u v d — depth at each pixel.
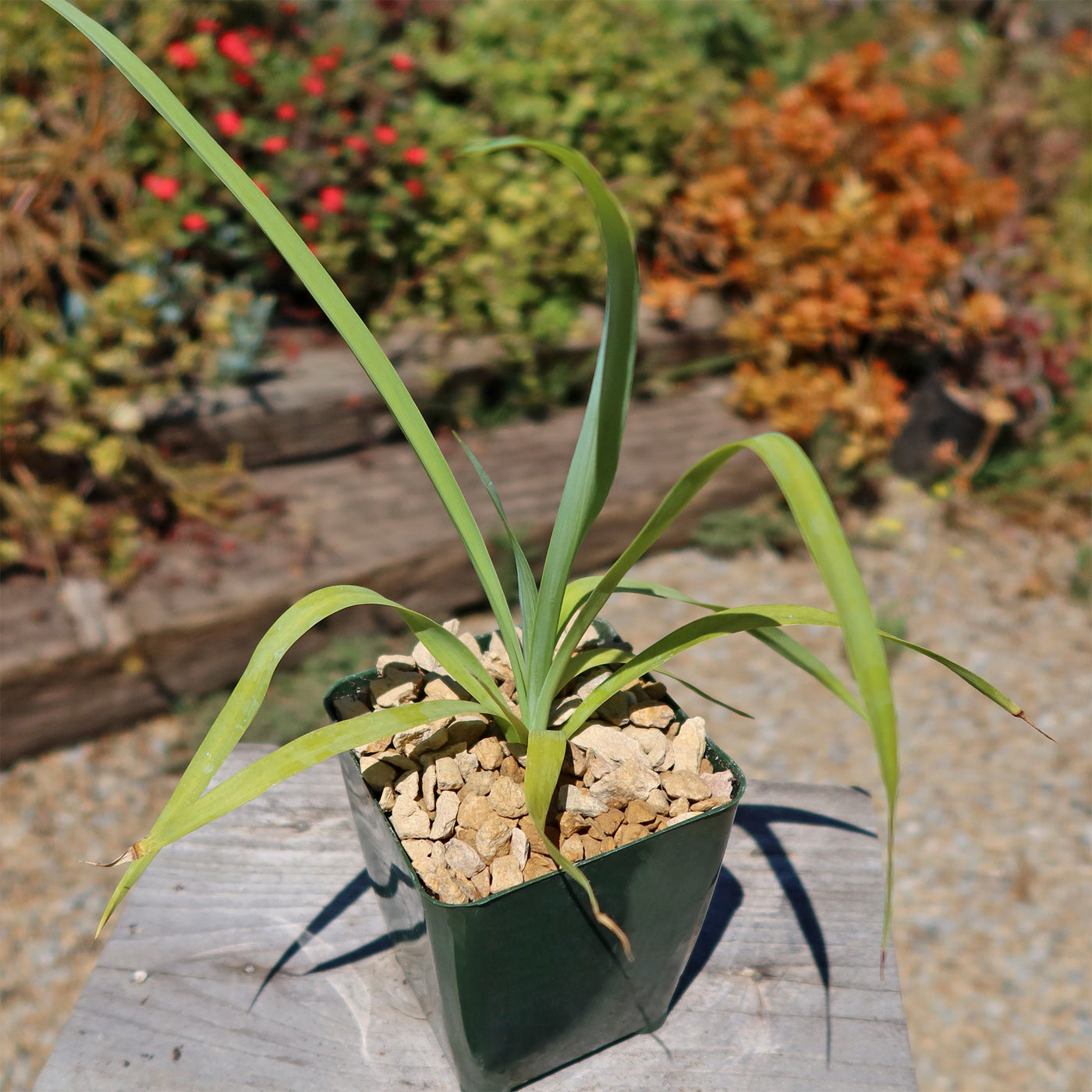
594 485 0.54
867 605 0.39
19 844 1.79
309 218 2.74
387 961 0.79
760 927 0.82
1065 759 2.20
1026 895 1.89
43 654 1.87
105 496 2.28
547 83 3.28
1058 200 4.03
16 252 2.21
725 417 3.07
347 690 0.72
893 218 3.11
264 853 0.89
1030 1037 1.64
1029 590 2.71
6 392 2.02
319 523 2.37
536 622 0.62
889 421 2.91
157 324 2.47
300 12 3.19
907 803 2.09
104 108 2.42
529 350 2.89
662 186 3.35
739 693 2.36
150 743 2.00
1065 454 3.14
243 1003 0.75
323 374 2.68
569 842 0.60
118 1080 0.68
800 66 4.19
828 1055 0.71
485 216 3.00
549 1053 0.67
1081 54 4.98
